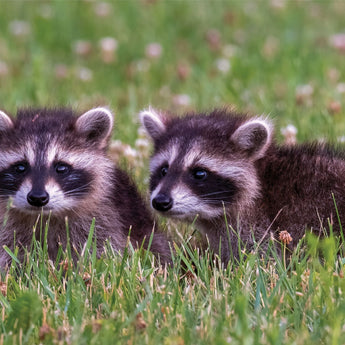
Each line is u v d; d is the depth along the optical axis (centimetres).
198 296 910
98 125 1184
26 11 2728
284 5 2808
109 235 1140
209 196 1140
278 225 1123
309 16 2698
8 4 2784
